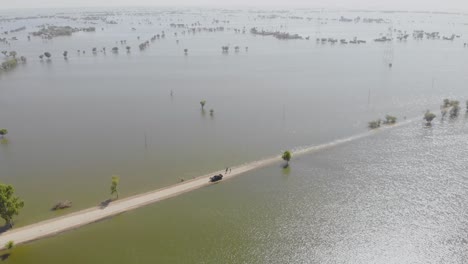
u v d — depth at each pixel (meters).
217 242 93.75
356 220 102.25
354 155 141.88
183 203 109.81
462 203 109.62
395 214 104.81
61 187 120.38
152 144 155.62
